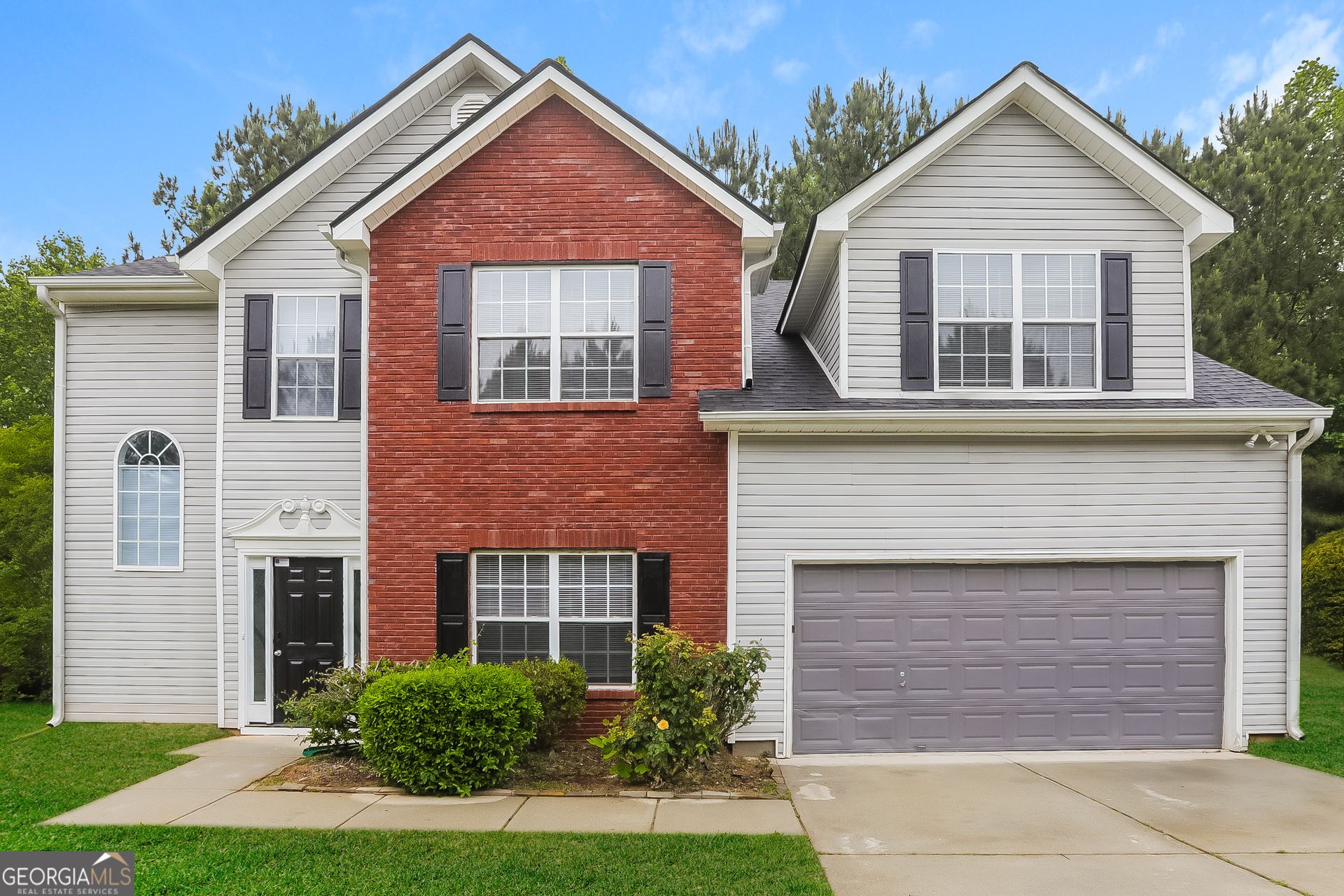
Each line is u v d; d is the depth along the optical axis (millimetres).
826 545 9297
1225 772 8367
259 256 10859
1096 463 9414
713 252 9625
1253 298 20016
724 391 9484
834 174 23734
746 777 8195
